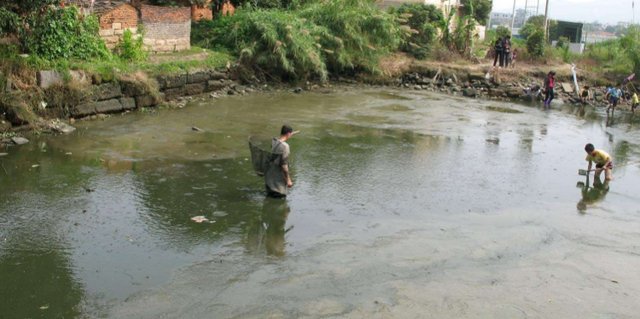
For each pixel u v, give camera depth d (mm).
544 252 7562
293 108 18438
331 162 11922
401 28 26250
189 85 18969
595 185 11141
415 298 6004
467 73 26266
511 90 24797
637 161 12984
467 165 12273
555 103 24078
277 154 9086
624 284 6648
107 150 11820
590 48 37156
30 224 7703
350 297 5996
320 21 24828
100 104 14992
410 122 17172
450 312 5719
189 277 6367
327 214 8680
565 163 12938
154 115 15773
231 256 6992
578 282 6652
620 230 8555
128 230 7660
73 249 6988
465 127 16844
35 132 12648
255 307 5723
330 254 7156
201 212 8492
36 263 6566
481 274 6742
